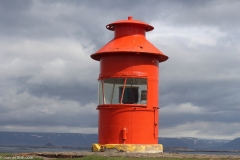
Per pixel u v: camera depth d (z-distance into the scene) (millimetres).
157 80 28953
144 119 27781
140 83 28375
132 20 29188
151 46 28812
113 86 28578
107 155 24734
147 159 22609
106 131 28000
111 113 27891
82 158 22844
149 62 28422
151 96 28234
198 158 23219
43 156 26156
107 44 29172
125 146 27062
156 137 28297
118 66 28047
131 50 27734
